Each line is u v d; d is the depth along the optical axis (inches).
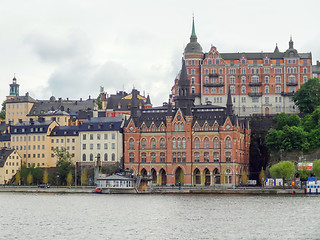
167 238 5821.9
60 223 6840.6
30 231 6254.9
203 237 5851.4
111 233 6112.2
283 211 7746.1
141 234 6043.3
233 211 7810.0
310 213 7514.8
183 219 7096.5
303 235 5925.2
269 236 5880.9
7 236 5959.6
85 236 5949.8
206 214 7534.5
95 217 7352.4
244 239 5743.1
